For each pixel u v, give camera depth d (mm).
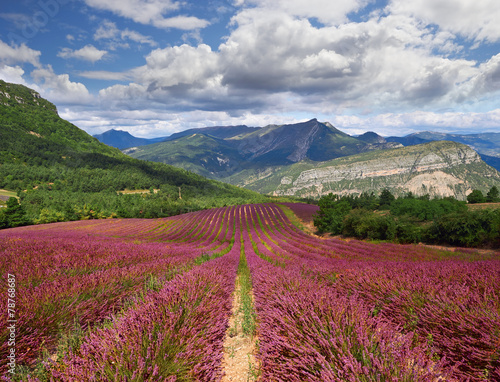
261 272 9688
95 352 3051
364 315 3666
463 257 17625
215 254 19375
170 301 4547
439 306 4098
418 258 17891
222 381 3457
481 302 4047
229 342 4922
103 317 4867
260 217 67188
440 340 3443
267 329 4082
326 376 2492
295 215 66688
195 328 3787
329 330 3266
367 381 2414
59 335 3996
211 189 193250
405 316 4375
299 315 3812
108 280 6355
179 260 12445
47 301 4418
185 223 62125
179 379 2836
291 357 3213
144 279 7383
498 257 16812
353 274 7473
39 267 7164
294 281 6426
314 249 23719
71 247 12766
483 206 51250
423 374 2469
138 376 2547
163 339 3180
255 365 3850
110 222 64375
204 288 5855
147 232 48438
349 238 36156
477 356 2852
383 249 23375
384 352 2707
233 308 7301
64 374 2727
